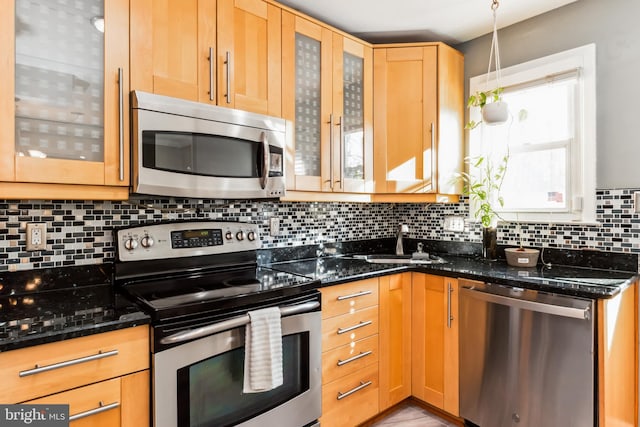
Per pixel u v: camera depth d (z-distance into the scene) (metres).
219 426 1.38
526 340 1.72
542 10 2.17
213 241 1.91
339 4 2.09
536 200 2.27
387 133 2.37
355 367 1.92
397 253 2.70
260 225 2.23
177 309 1.27
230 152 1.67
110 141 1.39
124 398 1.17
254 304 1.48
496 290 1.83
